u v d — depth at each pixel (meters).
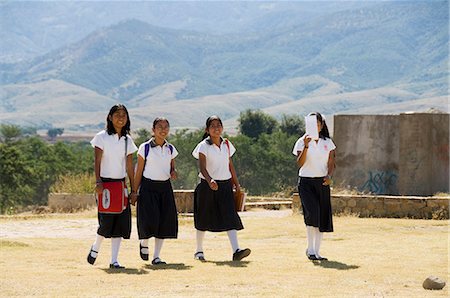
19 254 16.30
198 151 15.64
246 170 93.06
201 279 13.03
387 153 33.00
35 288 12.27
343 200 25.17
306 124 15.72
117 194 14.38
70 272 13.84
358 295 11.78
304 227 21.67
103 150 14.44
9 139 97.88
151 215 14.95
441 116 31.83
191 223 23.73
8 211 56.16
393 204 24.56
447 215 23.91
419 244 17.81
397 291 12.16
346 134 33.53
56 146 103.00
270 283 12.68
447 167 32.09
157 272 13.78
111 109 14.50
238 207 15.89
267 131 113.50
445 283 12.59
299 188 15.85
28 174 78.75
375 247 17.33
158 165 15.02
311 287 12.36
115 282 12.78
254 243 18.44
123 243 18.61
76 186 35.59
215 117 15.68
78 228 23.00
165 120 15.09
